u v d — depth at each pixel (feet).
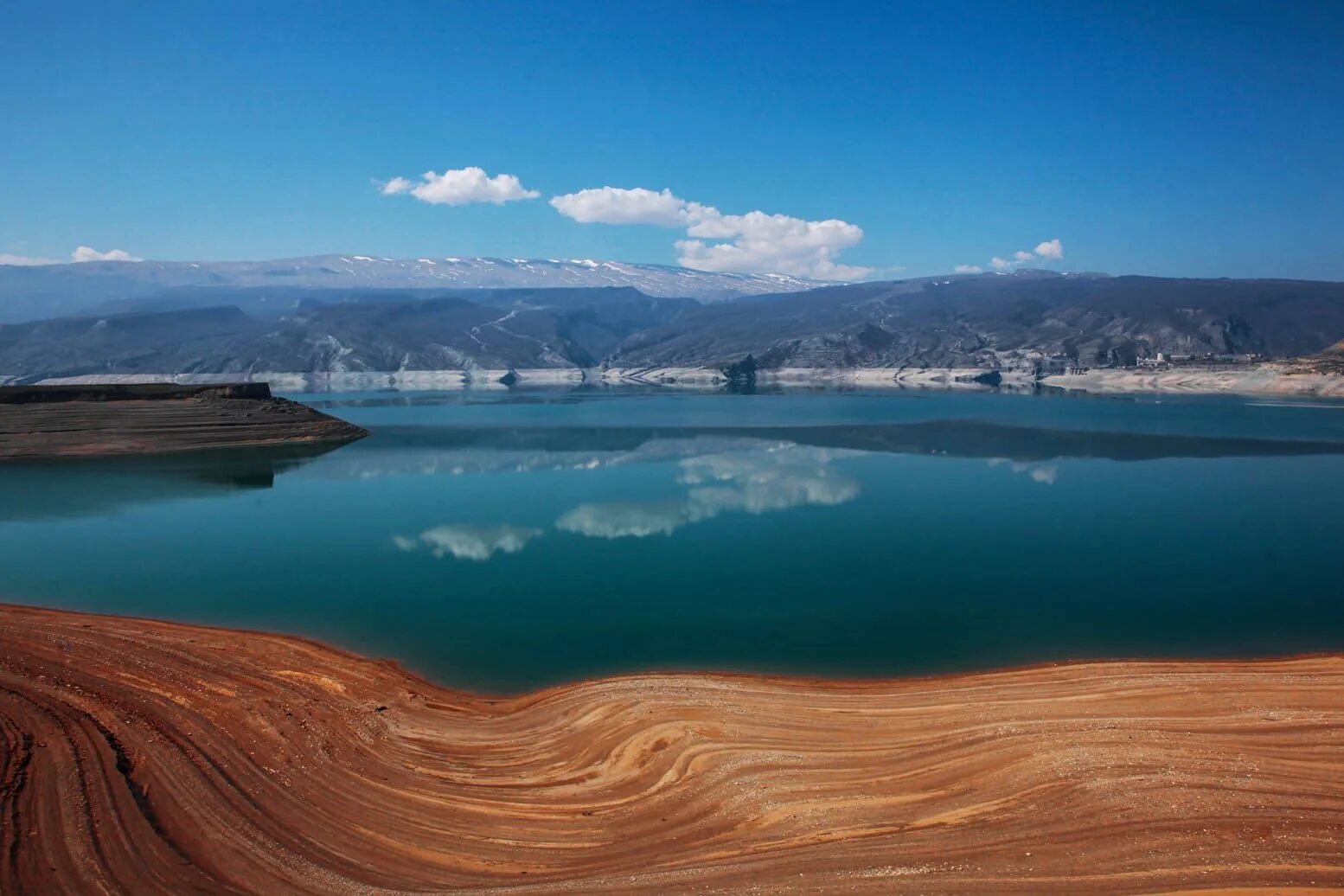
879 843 45.16
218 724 60.08
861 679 69.05
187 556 110.83
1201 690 62.80
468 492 155.12
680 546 113.91
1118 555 108.17
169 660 72.38
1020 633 79.97
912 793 50.26
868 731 57.88
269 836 47.03
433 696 66.23
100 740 56.39
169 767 53.62
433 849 46.29
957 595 91.71
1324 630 80.43
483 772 54.54
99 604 91.09
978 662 72.79
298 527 127.85
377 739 58.80
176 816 48.55
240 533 124.26
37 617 84.94
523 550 112.37
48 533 125.49
